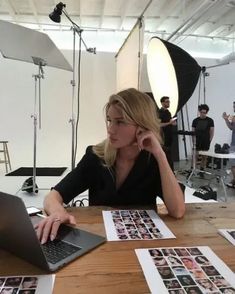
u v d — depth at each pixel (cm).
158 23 626
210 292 62
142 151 127
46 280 65
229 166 509
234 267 72
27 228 66
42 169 583
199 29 664
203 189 310
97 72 692
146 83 596
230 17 585
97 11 575
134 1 524
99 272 69
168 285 64
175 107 277
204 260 75
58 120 681
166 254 78
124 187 128
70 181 129
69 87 680
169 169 117
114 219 106
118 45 696
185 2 525
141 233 93
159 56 281
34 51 301
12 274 68
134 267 71
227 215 113
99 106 697
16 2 541
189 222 104
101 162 130
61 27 646
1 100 656
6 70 652
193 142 489
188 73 259
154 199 133
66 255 76
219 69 747
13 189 402
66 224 99
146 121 120
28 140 673
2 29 267
